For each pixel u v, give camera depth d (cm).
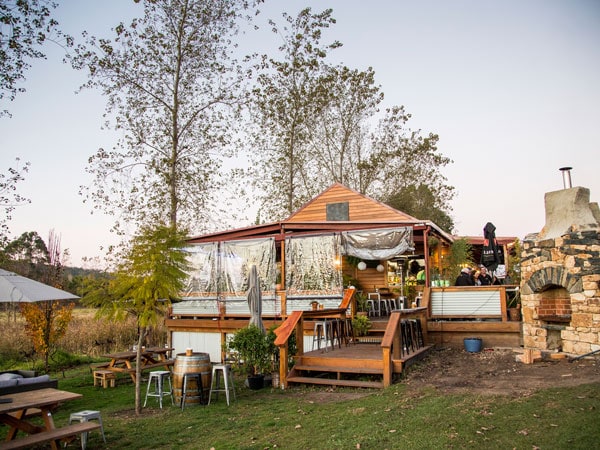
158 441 649
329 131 3178
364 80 3130
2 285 915
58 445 645
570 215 976
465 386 785
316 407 767
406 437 555
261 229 1588
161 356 1406
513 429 540
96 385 1161
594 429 511
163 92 2233
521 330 1158
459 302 1250
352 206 2039
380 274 1850
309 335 1353
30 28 1534
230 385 1044
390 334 905
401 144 3509
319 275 1440
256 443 601
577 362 884
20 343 1681
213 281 1577
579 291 927
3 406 575
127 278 866
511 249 1852
